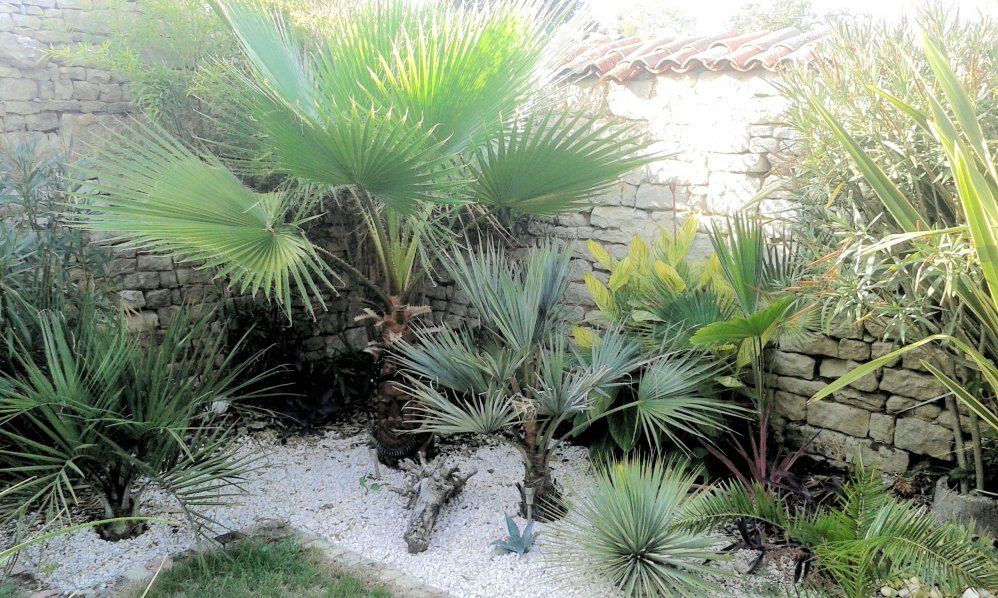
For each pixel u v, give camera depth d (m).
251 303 5.71
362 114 3.60
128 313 5.23
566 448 5.00
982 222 2.16
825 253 3.40
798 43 4.42
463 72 3.53
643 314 4.20
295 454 4.95
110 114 5.24
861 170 2.70
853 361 4.22
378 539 3.82
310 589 3.33
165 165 3.46
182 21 5.03
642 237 5.05
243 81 3.51
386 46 3.81
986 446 3.70
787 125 3.66
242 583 3.34
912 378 4.01
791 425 4.53
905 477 4.04
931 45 2.40
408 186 3.39
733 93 4.52
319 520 4.03
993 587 2.52
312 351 6.22
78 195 3.39
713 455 4.29
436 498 3.87
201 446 3.80
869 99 3.04
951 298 2.87
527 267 4.43
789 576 3.33
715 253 4.11
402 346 3.97
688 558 2.97
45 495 3.41
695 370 3.81
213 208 3.39
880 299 3.14
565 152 3.58
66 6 5.02
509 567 3.50
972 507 3.36
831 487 3.90
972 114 2.38
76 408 3.28
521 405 3.50
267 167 4.09
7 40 4.73
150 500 4.16
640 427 4.34
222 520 3.99
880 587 3.13
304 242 3.60
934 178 2.98
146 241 3.54
